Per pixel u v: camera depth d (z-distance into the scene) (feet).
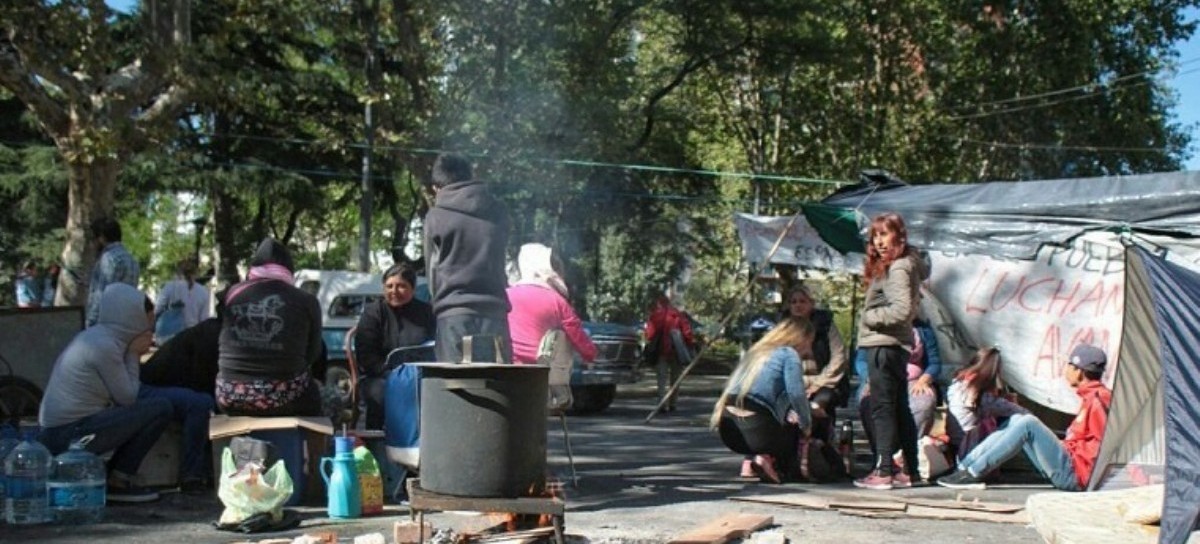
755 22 96.48
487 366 21.27
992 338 37.04
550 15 83.51
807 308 32.30
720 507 27.25
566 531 24.08
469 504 21.31
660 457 39.17
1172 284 18.15
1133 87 122.21
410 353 28.60
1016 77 117.29
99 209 62.85
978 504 27.48
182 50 60.39
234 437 25.90
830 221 39.27
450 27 83.10
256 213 122.62
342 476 25.41
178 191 99.66
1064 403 35.88
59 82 58.03
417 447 25.96
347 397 32.17
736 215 44.55
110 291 26.71
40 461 24.82
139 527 24.34
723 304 115.96
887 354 30.01
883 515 26.30
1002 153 120.47
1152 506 18.11
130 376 26.81
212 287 111.65
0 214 96.27
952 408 32.22
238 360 26.61
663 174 110.22
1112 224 34.94
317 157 104.94
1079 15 116.78
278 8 65.98
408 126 80.38
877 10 110.42
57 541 22.95
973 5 115.55
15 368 35.73
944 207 37.22
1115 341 35.29
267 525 24.06
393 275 29.63
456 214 25.70
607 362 60.34
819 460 31.50
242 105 68.95
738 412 31.45
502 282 25.88
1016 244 36.17
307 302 27.17
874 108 112.16
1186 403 16.87
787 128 116.16
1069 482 30.22
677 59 104.01
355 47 94.17
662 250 113.70
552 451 40.78
